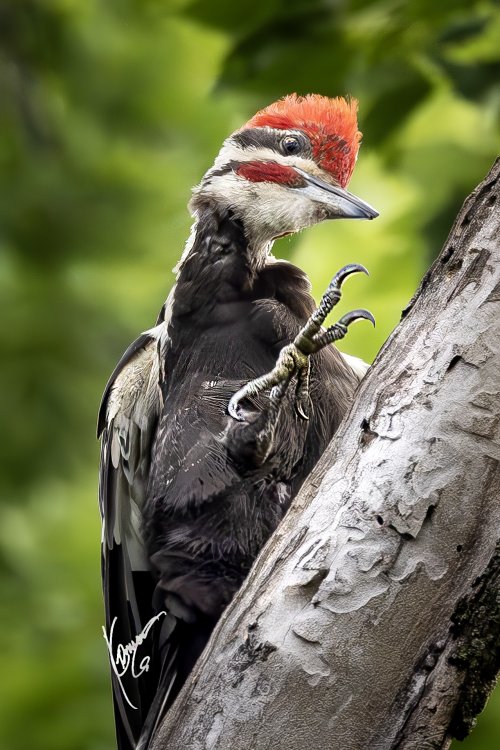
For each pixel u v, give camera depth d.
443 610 6.30
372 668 6.30
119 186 16.03
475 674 6.28
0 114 16.36
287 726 6.31
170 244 15.09
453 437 6.38
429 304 6.67
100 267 15.66
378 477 6.43
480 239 6.59
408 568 6.32
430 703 6.28
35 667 13.12
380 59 10.82
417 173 11.93
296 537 6.54
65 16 16.36
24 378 14.78
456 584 6.30
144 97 16.17
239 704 6.38
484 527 6.33
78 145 16.33
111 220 15.80
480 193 6.69
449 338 6.51
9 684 12.80
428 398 6.46
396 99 10.85
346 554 6.38
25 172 16.05
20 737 12.30
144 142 16.23
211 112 15.27
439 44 10.57
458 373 6.45
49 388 14.80
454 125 12.19
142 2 14.82
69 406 14.83
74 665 13.05
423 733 6.28
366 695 6.30
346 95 10.78
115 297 15.69
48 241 15.70
